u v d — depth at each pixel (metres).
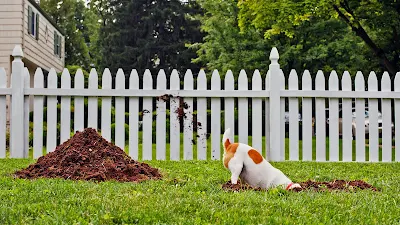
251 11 15.81
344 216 3.90
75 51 47.97
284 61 21.77
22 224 3.44
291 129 8.44
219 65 23.48
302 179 6.21
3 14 19.08
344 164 7.94
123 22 41.44
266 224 3.53
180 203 4.08
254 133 8.41
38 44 22.73
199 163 7.65
